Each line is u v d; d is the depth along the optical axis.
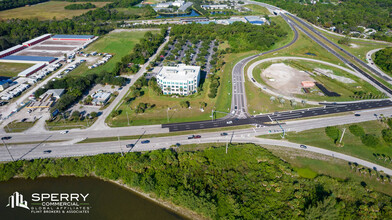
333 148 193.12
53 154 184.88
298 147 193.88
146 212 147.62
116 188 163.25
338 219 141.00
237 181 163.50
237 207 144.75
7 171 167.25
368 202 151.12
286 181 163.62
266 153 184.25
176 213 147.75
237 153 183.62
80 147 192.12
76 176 171.38
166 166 172.38
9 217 143.50
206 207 143.38
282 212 144.50
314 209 138.62
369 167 176.88
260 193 155.88
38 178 171.00
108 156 176.88
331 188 159.12
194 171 170.12
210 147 187.38
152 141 199.25
